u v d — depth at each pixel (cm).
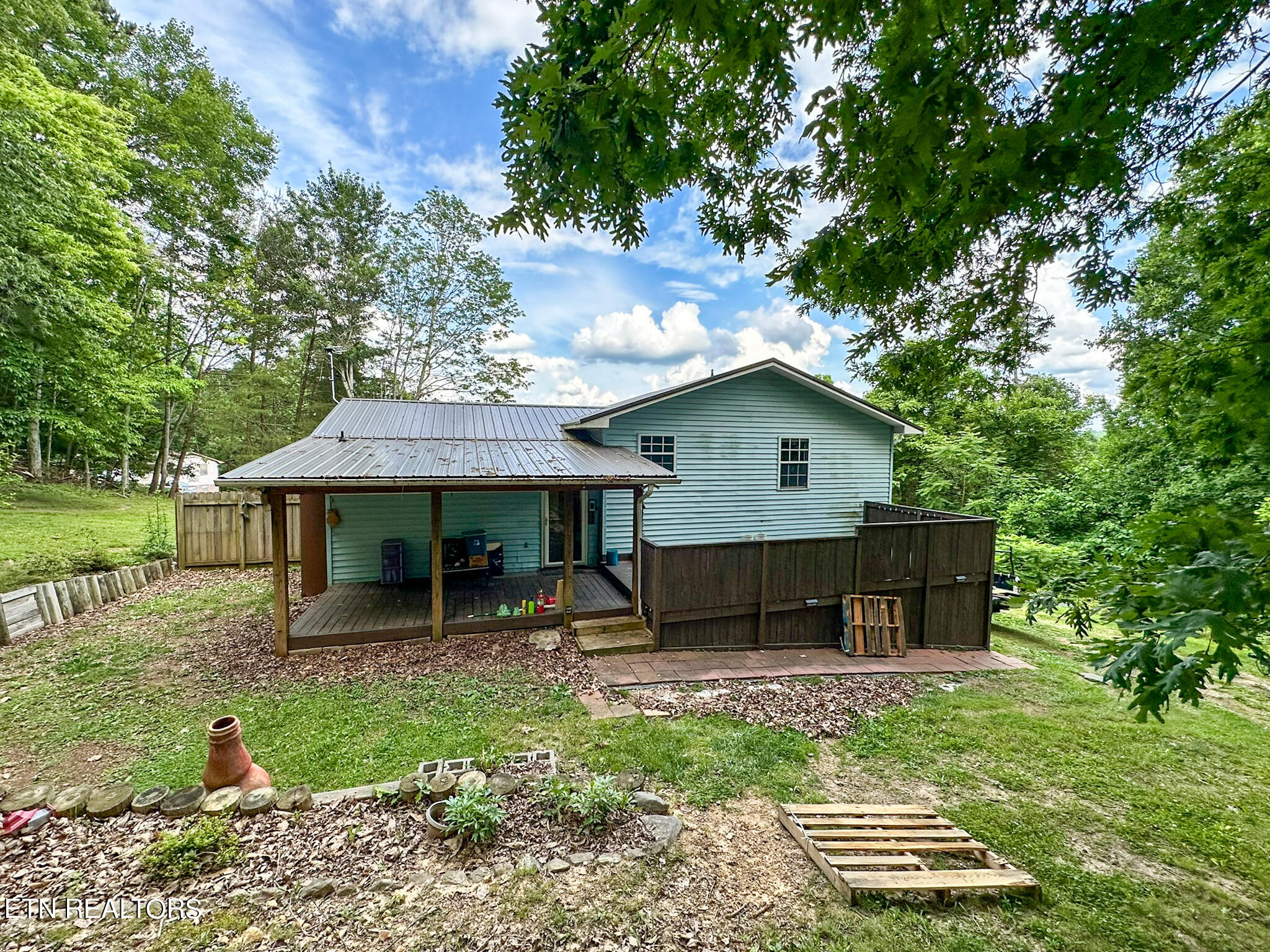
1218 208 321
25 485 1398
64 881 253
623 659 638
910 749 454
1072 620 262
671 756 413
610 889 263
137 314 1605
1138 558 218
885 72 184
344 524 846
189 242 1853
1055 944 254
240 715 462
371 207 2150
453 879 264
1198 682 156
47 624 664
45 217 1035
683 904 258
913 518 1003
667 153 262
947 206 257
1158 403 328
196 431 2042
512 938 232
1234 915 281
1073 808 374
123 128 1395
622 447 984
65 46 1455
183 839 273
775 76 218
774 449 1119
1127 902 286
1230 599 159
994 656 759
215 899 246
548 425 1012
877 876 273
